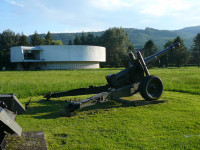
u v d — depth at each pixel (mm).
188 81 14938
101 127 5035
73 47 61688
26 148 3607
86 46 62938
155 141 4094
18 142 3875
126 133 4562
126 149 3758
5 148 3240
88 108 7301
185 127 4922
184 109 6793
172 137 4293
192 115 6008
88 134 4562
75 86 12797
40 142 3902
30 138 4102
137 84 8156
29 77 21125
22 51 58250
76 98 9570
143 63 8164
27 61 58406
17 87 11992
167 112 6422
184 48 78312
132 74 8219
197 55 77812
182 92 11023
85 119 5828
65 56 61500
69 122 5547
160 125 5086
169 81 15188
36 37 101000
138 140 4164
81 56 62594
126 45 100062
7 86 12227
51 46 61062
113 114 6320
